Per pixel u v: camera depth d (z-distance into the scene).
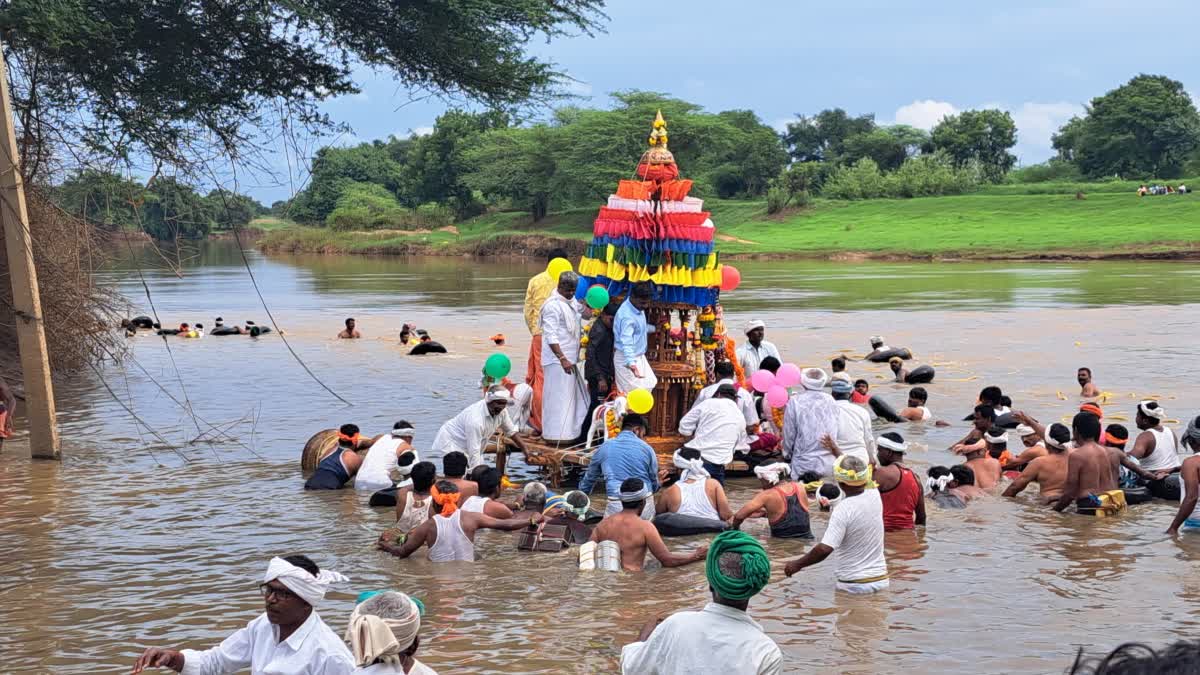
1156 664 1.84
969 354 24.64
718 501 10.83
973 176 137.50
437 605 8.58
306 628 4.96
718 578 4.61
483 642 7.74
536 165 112.56
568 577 9.30
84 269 20.77
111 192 18.50
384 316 36.03
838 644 7.62
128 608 8.54
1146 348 25.33
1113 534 10.41
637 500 9.52
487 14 19.83
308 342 28.55
